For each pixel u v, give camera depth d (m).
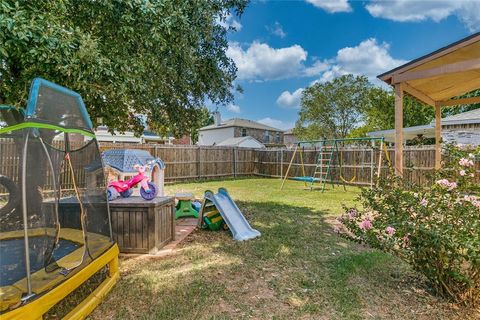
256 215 5.71
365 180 10.60
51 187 2.13
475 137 10.24
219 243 4.01
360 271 3.03
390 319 2.23
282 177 13.04
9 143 1.93
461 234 2.27
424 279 2.84
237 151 14.50
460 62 4.30
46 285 1.87
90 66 3.00
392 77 4.98
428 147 9.13
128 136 16.50
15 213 1.87
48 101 2.14
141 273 3.00
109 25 3.56
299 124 25.39
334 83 23.25
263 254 3.55
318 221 5.26
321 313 2.30
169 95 5.45
